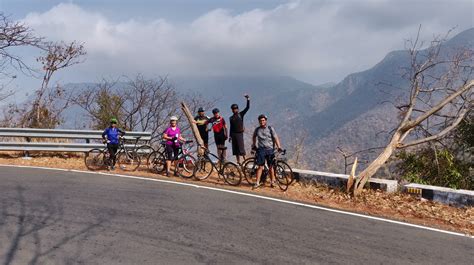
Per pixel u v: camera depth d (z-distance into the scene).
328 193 9.49
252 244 5.66
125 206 7.35
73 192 8.27
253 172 10.11
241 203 7.98
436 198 8.78
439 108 10.05
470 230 6.97
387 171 13.27
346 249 5.63
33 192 8.09
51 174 10.16
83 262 4.85
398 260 5.32
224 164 10.22
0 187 8.38
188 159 10.69
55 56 17.86
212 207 7.55
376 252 5.57
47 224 6.17
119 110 19.11
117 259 4.97
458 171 12.73
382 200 8.84
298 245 5.70
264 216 7.10
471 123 12.55
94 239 5.62
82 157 13.60
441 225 7.22
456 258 5.48
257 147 9.78
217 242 5.68
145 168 12.02
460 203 8.38
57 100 18.42
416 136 13.64
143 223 6.40
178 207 7.45
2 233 5.71
